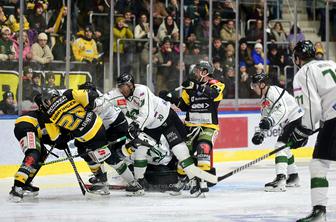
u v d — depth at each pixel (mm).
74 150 13805
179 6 16203
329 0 18328
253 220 8273
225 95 16734
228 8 16844
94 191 10305
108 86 15453
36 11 14281
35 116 10125
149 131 10539
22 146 9977
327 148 7523
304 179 12758
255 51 17250
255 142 10852
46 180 12594
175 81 16281
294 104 10938
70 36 14844
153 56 15984
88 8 15070
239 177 13070
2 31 13828
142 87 10234
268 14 17578
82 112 9969
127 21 15625
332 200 10078
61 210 9086
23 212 8922
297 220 7918
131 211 8977
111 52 15422
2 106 13859
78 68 14969
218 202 9820
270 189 11031
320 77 7508
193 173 10016
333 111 7520
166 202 9805
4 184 12102
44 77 14406
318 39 18469
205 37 16578
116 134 11016
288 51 17797
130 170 11195
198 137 10430
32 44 14227
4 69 13867
